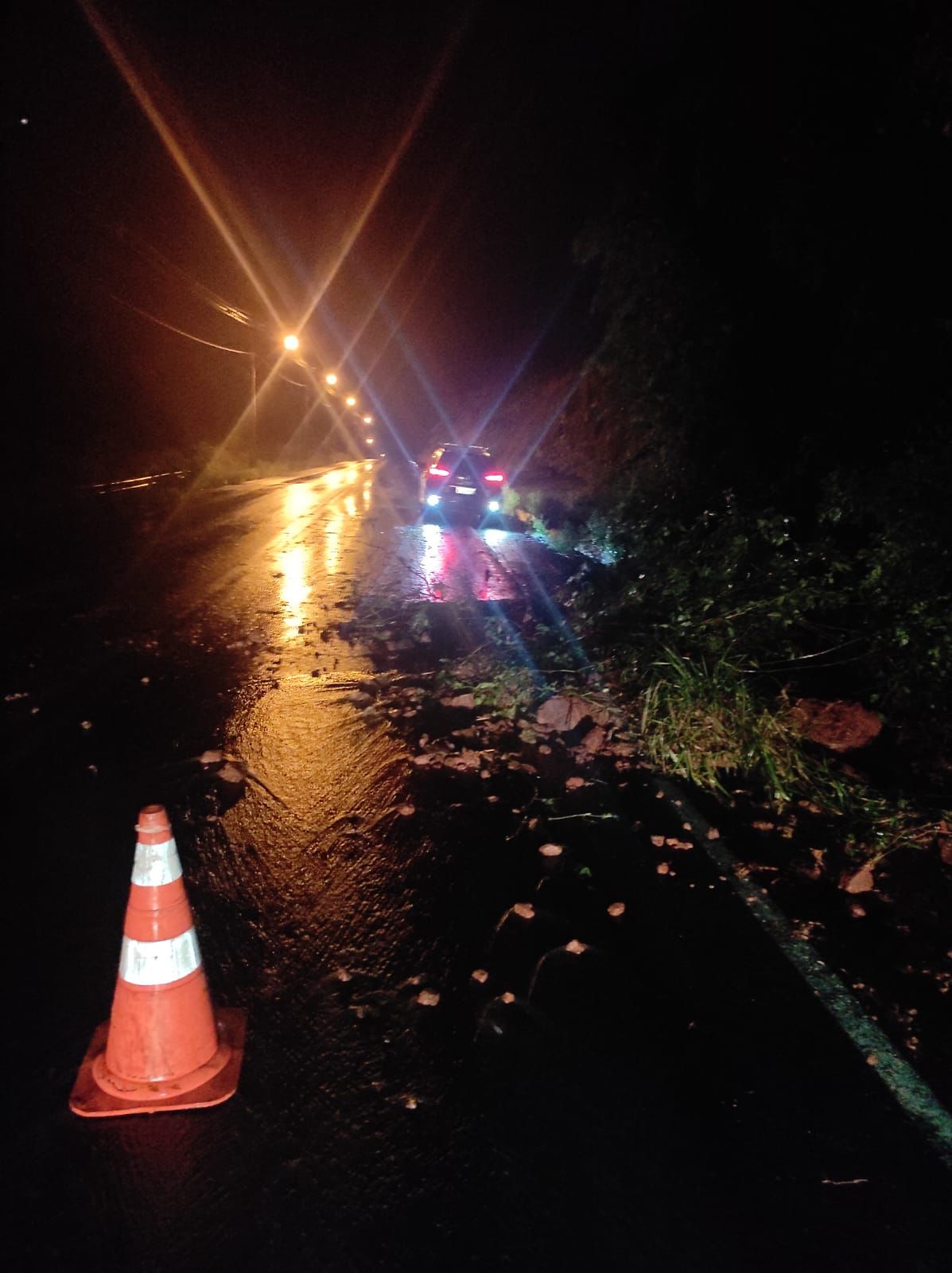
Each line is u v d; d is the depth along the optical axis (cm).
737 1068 309
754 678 668
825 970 369
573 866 439
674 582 784
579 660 754
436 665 776
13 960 343
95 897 393
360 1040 310
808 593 685
